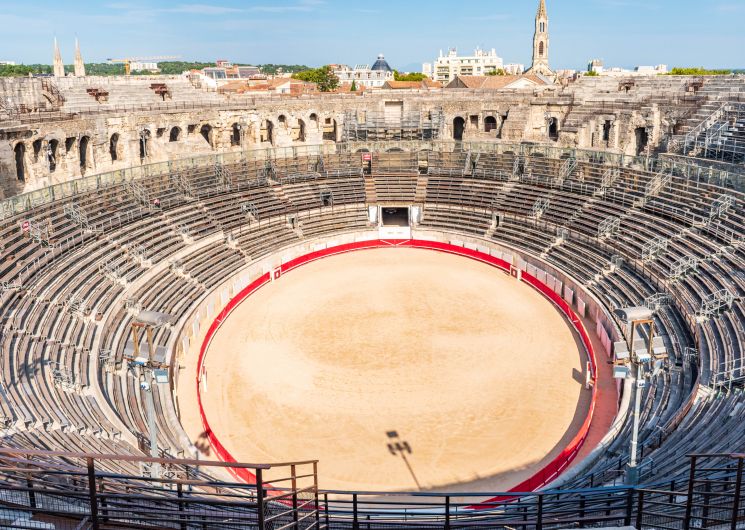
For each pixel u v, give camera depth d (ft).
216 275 174.29
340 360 140.77
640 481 77.82
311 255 209.97
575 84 258.37
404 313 166.09
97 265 148.87
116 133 201.16
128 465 82.02
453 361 139.44
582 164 207.82
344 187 235.40
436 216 227.20
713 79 216.13
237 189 216.33
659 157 189.78
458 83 380.78
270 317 164.86
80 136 185.47
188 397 126.31
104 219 165.78
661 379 116.47
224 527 53.57
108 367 120.67
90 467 40.68
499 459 105.50
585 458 98.22
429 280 190.80
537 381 130.52
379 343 148.66
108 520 45.11
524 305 171.12
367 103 269.23
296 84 465.06
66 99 205.67
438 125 269.03
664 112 212.43
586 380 129.70
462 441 110.73
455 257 213.46
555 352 143.43
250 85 459.73
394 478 100.94
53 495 46.93
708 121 192.54
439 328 156.56
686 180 173.06
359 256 215.72
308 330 156.56
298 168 236.63
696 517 51.98
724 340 117.50
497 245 203.51
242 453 108.06
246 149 246.06
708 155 188.34
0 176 156.76
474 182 232.73
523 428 114.32
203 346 145.18
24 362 105.19
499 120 265.34
